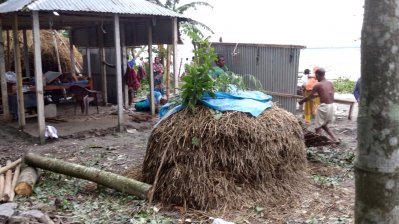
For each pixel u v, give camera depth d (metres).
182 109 5.01
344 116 11.33
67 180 5.59
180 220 4.18
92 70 13.61
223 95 5.05
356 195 1.21
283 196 4.75
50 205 4.57
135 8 9.40
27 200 4.77
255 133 4.68
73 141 8.26
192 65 4.96
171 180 4.57
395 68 1.09
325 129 7.64
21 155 7.21
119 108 9.20
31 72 14.66
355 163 1.21
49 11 8.03
